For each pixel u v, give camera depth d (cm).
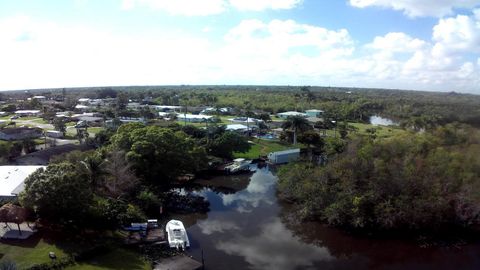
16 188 5747
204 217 6331
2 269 3594
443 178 6131
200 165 8856
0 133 11488
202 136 11531
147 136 7612
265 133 14525
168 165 7619
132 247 4834
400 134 9156
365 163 6438
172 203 6912
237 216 6419
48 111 18600
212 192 7838
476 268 4831
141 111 17212
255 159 10838
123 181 6200
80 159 7075
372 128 13725
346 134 13050
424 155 6962
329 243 5447
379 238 5606
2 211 4603
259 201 7269
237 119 17400
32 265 4003
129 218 5347
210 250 5078
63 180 4791
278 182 7969
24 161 8325
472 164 6253
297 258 4956
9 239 4600
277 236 5625
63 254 4338
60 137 12325
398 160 6650
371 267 4788
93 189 5822
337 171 6525
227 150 10325
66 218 4984
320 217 6197
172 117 17125
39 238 4678
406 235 5691
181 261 4588
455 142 7069
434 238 5631
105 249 4628
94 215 5072
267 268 4653
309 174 6956
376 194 5841
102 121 15738
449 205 5831
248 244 5319
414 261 4981
